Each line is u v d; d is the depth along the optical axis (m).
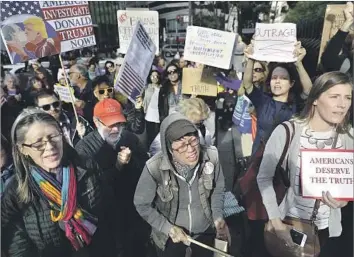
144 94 4.47
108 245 2.19
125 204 2.40
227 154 4.30
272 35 2.96
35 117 1.76
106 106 2.49
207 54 3.41
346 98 1.88
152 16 3.70
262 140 2.68
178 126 1.81
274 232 2.12
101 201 2.05
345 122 1.95
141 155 2.68
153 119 4.41
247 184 2.55
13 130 1.76
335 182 1.95
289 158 2.03
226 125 5.10
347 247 2.24
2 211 1.82
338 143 1.96
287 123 2.04
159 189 1.96
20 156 1.77
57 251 1.91
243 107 3.65
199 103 2.65
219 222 2.02
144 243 2.49
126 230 2.42
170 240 2.09
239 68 4.65
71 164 1.89
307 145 1.99
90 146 2.43
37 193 1.81
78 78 4.52
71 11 3.01
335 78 1.86
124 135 2.62
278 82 2.83
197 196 1.97
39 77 5.07
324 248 2.27
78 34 3.07
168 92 4.30
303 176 1.97
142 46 2.92
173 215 1.99
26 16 2.57
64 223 1.90
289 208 2.10
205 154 1.97
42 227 1.83
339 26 3.29
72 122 3.09
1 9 2.62
